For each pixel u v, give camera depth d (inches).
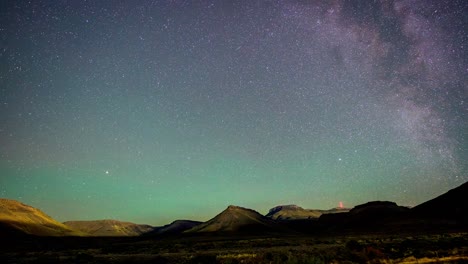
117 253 2087.8
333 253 1240.8
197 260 1237.1
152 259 1363.2
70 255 1948.8
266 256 1190.3
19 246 4077.3
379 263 994.7
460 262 916.6
